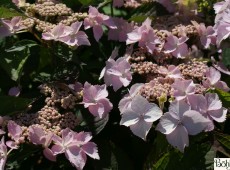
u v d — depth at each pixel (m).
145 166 0.60
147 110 0.59
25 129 0.60
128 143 0.65
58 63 0.67
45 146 0.59
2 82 0.68
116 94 0.65
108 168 0.61
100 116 0.61
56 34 0.64
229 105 0.62
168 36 0.67
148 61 0.67
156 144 0.60
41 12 0.67
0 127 0.62
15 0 0.70
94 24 0.68
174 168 0.59
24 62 0.65
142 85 0.62
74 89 0.64
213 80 0.63
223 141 0.60
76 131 0.62
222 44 0.70
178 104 0.59
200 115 0.58
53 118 0.61
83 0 0.71
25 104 0.63
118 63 0.64
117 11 0.79
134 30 0.67
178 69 0.64
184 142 0.58
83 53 0.73
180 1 0.73
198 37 0.70
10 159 0.60
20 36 0.72
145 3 0.74
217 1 0.72
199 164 0.59
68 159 0.58
